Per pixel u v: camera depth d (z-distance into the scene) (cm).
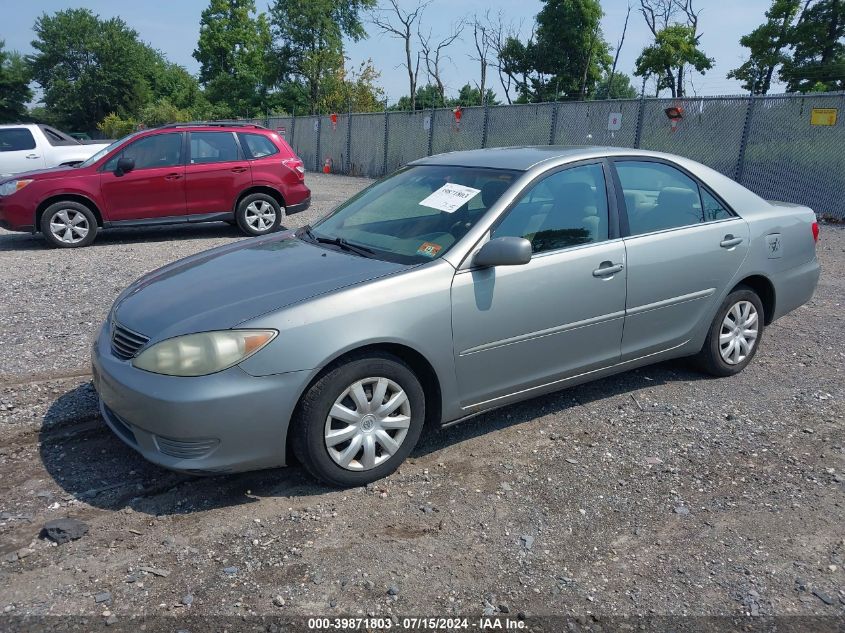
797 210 560
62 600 281
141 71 7819
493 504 355
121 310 386
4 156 1546
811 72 3538
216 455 333
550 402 482
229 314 343
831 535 332
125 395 339
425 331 367
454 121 2133
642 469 392
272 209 1166
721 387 511
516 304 398
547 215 422
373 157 2583
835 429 443
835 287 812
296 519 339
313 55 5278
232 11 6238
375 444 369
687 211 488
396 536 327
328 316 344
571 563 310
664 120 1548
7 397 468
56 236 1040
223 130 1130
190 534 327
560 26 4662
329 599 284
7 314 666
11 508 344
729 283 502
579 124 1730
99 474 378
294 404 339
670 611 282
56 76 7919
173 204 1098
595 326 436
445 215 419
